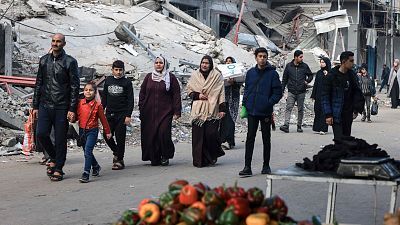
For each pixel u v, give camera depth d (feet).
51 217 33.06
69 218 32.81
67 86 43.09
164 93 50.31
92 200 37.27
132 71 99.81
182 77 99.86
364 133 75.87
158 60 50.49
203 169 48.60
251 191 18.43
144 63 106.63
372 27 206.69
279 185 41.83
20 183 42.83
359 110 41.55
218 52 127.24
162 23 136.87
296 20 179.73
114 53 106.73
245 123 84.23
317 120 73.41
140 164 51.67
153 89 50.14
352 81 41.45
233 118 60.23
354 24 193.77
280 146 62.49
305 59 140.97
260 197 18.35
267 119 44.83
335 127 41.45
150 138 50.14
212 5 171.01
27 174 46.32
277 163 51.42
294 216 32.78
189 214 17.70
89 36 111.55
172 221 18.22
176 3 160.56
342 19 168.86
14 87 74.43
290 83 74.74
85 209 34.88
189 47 127.44
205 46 130.11
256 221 17.28
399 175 25.31
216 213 17.66
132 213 19.20
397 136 72.79
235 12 177.99
